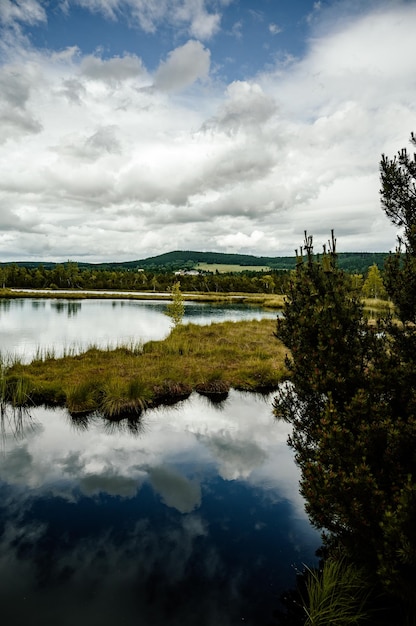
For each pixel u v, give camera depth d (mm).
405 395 4656
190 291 129875
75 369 18062
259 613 5426
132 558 6504
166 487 8781
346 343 5301
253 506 8148
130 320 43250
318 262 6211
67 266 131875
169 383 15797
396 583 4027
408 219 5129
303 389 5633
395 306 5074
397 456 4367
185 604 5574
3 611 5375
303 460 5594
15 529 7191
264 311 60781
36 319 42062
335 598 5148
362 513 4281
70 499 8219
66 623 5211
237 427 12453
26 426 12227
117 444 11047
